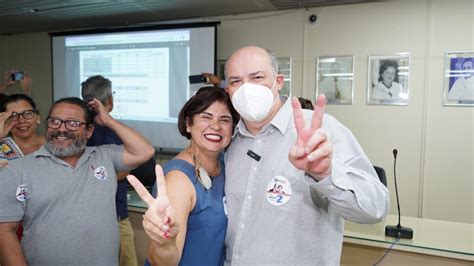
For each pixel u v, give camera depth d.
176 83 4.25
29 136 2.12
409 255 1.83
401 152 3.55
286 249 1.15
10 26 4.90
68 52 4.82
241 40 4.14
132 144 1.73
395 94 3.53
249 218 1.21
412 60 3.45
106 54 4.61
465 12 3.25
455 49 3.30
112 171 1.72
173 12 4.09
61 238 1.51
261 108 1.18
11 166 1.52
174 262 1.00
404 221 2.10
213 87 1.33
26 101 2.12
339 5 3.69
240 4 3.72
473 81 3.26
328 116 1.23
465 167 3.35
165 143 4.38
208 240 1.22
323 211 1.18
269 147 1.23
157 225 0.90
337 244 1.22
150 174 2.64
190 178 1.21
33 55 5.32
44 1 3.71
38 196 1.51
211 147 1.26
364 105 3.66
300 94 3.91
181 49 4.20
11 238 1.48
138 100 4.47
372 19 3.57
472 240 1.80
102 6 3.87
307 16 3.82
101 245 1.60
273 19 3.98
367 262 1.93
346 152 1.12
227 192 1.29
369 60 3.60
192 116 1.28
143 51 4.39
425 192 3.49
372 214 0.99
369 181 1.03
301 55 3.88
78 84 4.79
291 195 1.16
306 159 0.90
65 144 1.59
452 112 3.36
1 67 5.52
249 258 1.18
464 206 3.37
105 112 1.82
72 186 1.57
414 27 3.43
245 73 1.19
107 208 1.64
